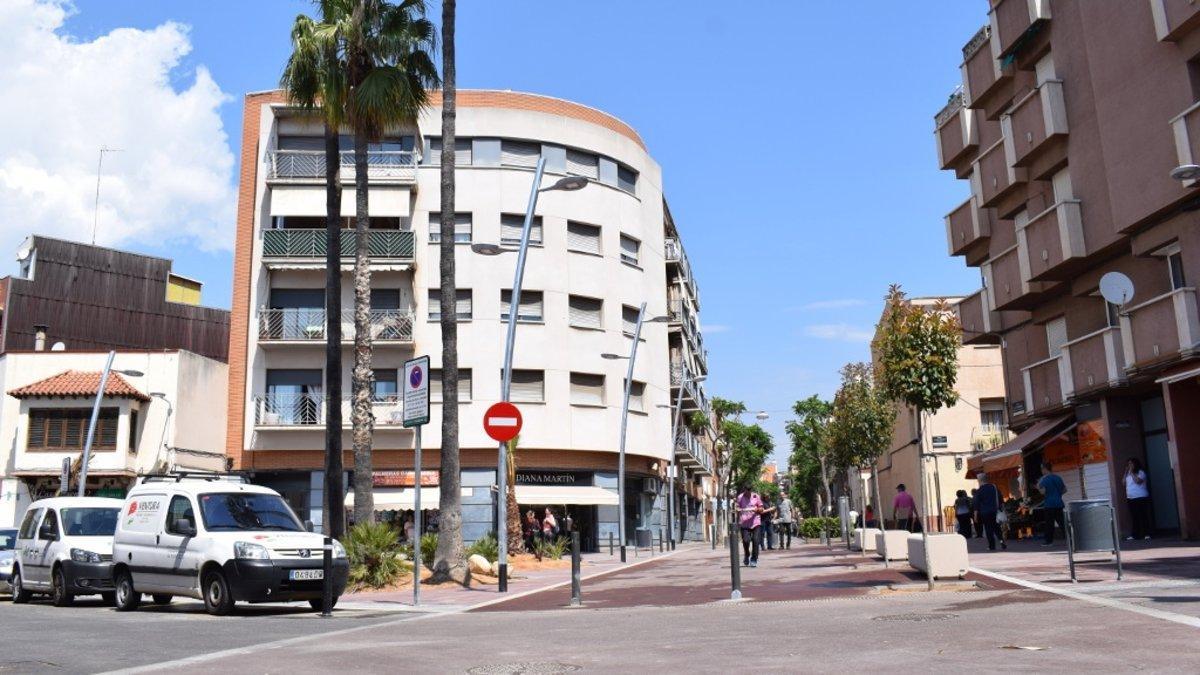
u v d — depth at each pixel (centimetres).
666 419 4750
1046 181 2411
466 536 3872
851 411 3234
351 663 802
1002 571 1485
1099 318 2306
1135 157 1959
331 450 2312
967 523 2722
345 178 4006
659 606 1334
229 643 991
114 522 1859
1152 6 1877
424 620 1268
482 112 4141
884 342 1617
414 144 4097
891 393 1608
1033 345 2672
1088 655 671
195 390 4012
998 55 2486
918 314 1602
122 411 3781
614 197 4394
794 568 2031
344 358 3969
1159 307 1923
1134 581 1180
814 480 8825
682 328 5569
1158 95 1897
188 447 3934
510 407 1833
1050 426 2417
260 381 3928
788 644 816
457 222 4081
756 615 1104
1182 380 1889
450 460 2031
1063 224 2192
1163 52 1881
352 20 2339
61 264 5219
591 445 4106
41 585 1809
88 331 5244
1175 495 2080
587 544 4175
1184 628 768
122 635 1085
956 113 2933
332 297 2389
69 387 3747
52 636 1077
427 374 1538
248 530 1482
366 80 2280
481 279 4028
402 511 3888
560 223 4178
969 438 4197
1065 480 2517
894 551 1903
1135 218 1961
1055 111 2236
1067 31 2227
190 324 5634
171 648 948
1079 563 1522
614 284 4325
